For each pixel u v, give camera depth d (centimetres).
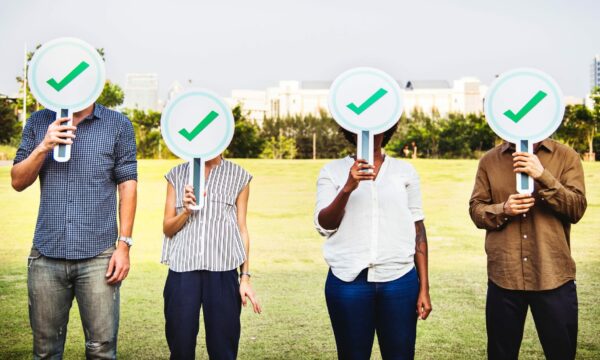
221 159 328
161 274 771
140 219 1352
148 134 4338
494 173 306
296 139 5650
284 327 521
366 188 281
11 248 973
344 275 277
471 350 454
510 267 292
